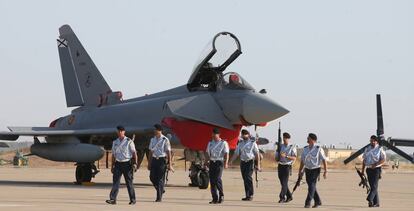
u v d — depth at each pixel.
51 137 42.38
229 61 39.38
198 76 39.41
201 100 37.84
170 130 38.31
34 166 101.25
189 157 39.59
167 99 39.75
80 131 40.94
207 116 37.53
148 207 25.67
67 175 59.16
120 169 26.95
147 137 40.56
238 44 39.66
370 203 28.62
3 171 70.19
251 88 38.28
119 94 44.91
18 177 53.62
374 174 28.64
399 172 114.62
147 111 40.31
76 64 48.78
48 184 41.94
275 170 102.75
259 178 62.22
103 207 25.14
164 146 28.50
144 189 38.19
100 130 40.78
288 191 30.58
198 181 39.66
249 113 36.47
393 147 74.81
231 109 37.34
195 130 37.75
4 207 24.16
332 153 179.75
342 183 54.00
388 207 28.62
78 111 48.09
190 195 33.66
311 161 27.80
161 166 28.44
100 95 46.62
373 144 28.70
